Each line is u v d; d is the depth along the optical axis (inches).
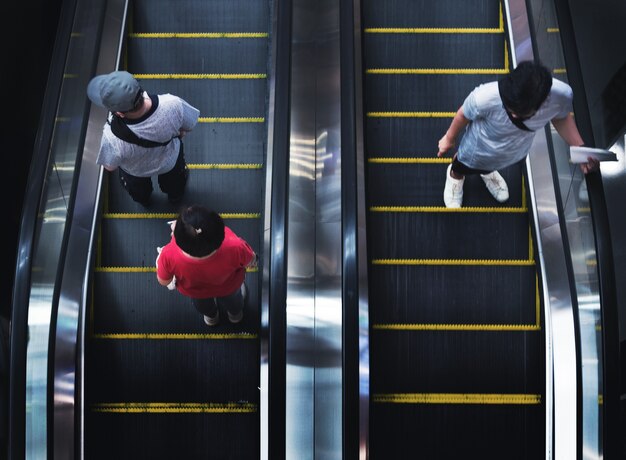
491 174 214.7
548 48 209.8
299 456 197.2
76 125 215.0
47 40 283.1
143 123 161.9
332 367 200.5
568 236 197.3
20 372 169.5
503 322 212.1
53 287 191.5
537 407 206.1
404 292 214.1
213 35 250.1
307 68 241.0
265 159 218.1
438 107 235.3
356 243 180.5
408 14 250.5
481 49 243.1
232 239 158.2
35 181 182.1
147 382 208.8
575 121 181.2
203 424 207.0
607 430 169.8
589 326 180.7
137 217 219.8
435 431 207.6
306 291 206.5
